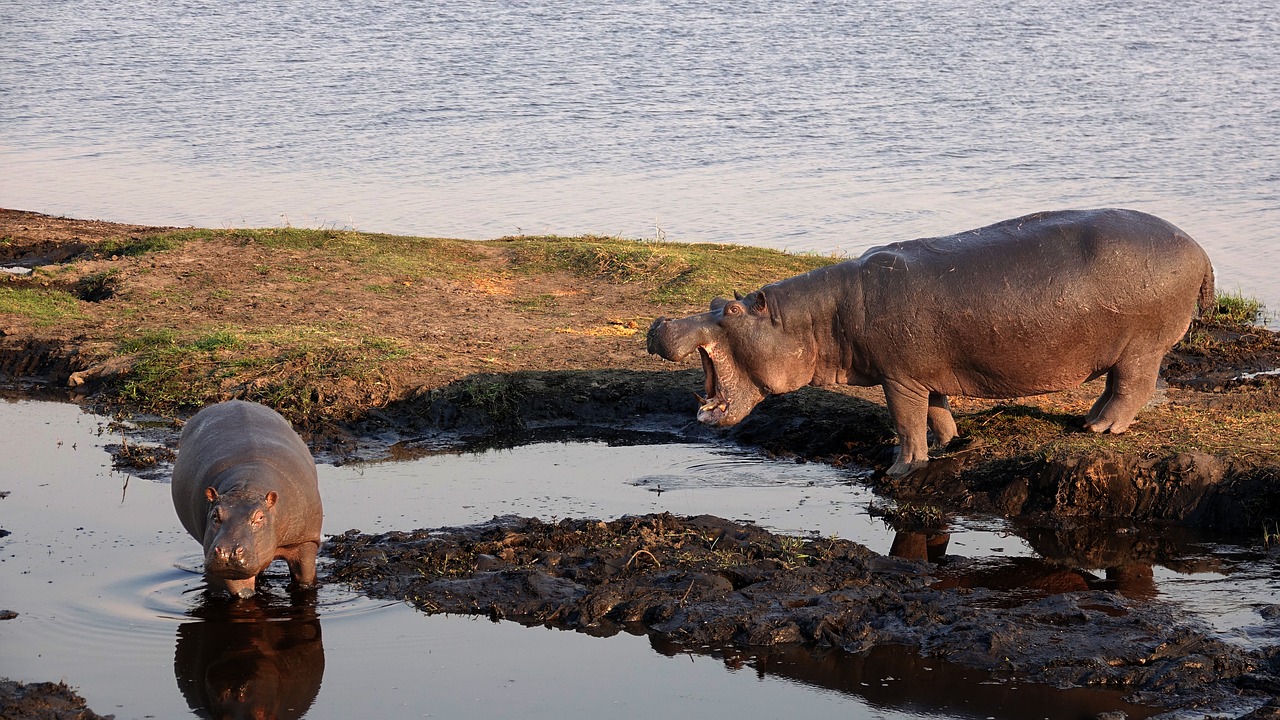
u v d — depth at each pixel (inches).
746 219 1040.2
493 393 516.1
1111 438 426.9
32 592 341.4
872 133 1498.5
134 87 1937.7
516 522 395.2
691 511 411.8
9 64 2212.1
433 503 419.8
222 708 282.4
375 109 1705.2
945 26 2694.4
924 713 281.9
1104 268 397.1
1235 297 700.0
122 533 386.3
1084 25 2694.4
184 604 336.5
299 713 281.4
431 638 320.8
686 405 519.2
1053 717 278.1
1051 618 323.3
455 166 1312.7
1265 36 2460.6
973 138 1454.2
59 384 558.3
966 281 403.2
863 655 310.0
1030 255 402.0
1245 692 285.7
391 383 524.1
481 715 281.3
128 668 301.1
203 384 525.7
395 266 713.0
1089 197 1112.2
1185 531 391.2
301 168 1304.1
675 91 1860.2
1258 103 1668.3
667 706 286.0
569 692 292.7
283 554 339.9
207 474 332.5
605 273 711.1
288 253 729.0
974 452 434.0
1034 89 1836.9
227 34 2689.5
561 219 1043.3
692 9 3080.7
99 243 768.9
